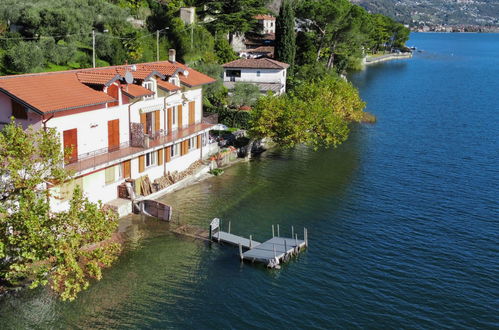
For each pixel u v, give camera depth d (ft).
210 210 166.40
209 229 151.74
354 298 120.06
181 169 193.36
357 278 128.98
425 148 259.60
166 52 303.68
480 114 354.54
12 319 105.19
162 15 337.93
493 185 203.31
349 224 161.79
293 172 212.23
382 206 177.88
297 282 125.80
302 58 443.73
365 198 185.26
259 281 125.49
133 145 164.76
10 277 110.22
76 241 101.91
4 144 103.65
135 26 318.24
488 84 515.50
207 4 388.37
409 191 194.18
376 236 153.69
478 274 133.18
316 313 113.70
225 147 226.17
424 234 156.25
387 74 588.09
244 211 167.94
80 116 142.20
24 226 98.48
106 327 104.94
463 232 158.51
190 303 115.03
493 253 144.97
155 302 114.52
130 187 159.43
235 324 108.58
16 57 220.64
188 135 187.62
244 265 132.46
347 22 451.94
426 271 133.80
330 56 486.38
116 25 279.08
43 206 102.06
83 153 145.48
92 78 152.46
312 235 152.87
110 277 123.03
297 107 217.97
